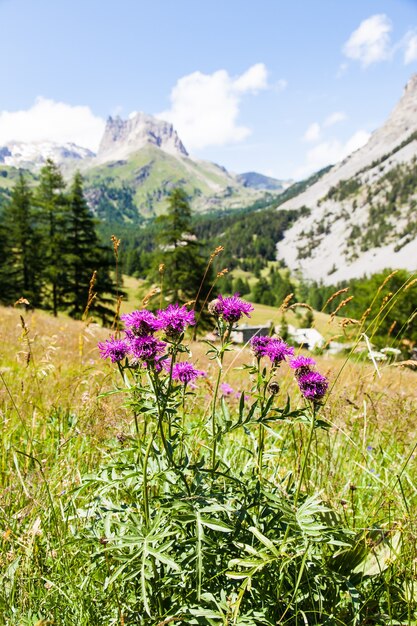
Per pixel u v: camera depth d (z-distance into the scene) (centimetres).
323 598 219
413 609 217
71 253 4222
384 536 238
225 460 276
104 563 230
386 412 429
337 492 298
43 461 303
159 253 3981
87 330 412
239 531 220
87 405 345
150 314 218
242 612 207
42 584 228
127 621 205
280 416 224
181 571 203
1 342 812
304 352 393
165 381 222
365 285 4222
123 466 228
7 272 4925
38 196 4400
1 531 247
